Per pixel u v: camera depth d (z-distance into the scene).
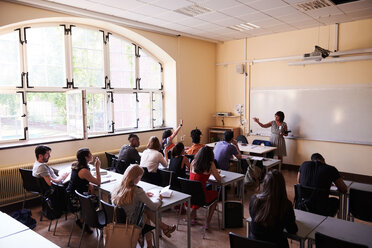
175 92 7.00
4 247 1.96
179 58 7.00
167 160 4.84
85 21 5.33
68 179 3.68
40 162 3.71
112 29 5.92
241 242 2.01
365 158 5.81
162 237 3.48
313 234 2.13
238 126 7.76
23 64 4.72
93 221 2.89
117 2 4.50
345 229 2.21
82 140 5.31
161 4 4.62
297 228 2.12
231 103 7.87
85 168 3.39
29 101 4.86
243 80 7.55
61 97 5.30
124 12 5.06
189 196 3.04
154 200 2.79
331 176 3.10
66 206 3.38
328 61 6.05
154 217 3.00
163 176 3.95
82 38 5.54
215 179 3.72
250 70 7.39
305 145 6.59
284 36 6.73
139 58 6.62
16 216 3.55
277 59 6.82
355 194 2.98
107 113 6.02
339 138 6.09
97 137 5.55
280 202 2.06
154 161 4.07
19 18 4.35
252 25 6.09
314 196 3.03
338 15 5.34
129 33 6.07
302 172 3.31
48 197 3.43
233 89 7.79
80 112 4.96
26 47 4.75
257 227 2.12
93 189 3.53
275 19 5.59
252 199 2.20
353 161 5.96
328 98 6.18
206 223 3.72
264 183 2.14
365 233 2.14
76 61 5.46
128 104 6.46
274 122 6.43
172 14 5.20
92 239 3.48
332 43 6.04
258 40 7.17
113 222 2.42
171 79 7.05
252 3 4.61
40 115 5.02
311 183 3.18
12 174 4.30
